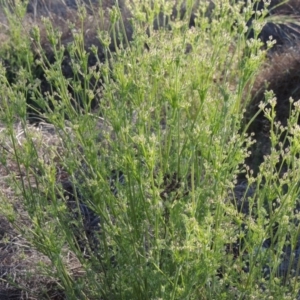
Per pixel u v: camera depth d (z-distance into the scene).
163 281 2.30
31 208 2.56
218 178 2.25
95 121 2.57
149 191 2.19
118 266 2.62
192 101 2.68
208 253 2.07
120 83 2.30
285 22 6.06
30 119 4.68
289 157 2.26
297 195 2.32
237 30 2.80
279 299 2.38
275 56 5.29
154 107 2.40
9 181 2.60
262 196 2.32
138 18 2.61
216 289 2.43
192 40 2.51
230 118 2.39
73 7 6.90
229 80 3.03
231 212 2.27
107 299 2.64
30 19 6.26
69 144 2.54
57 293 3.17
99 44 6.14
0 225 3.48
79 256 2.58
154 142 2.10
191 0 2.89
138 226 2.43
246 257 2.47
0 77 2.58
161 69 2.35
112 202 2.43
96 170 2.40
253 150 4.57
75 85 2.54
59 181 3.74
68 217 2.80
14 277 3.14
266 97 2.36
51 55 6.08
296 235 2.42
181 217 2.29
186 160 2.44
